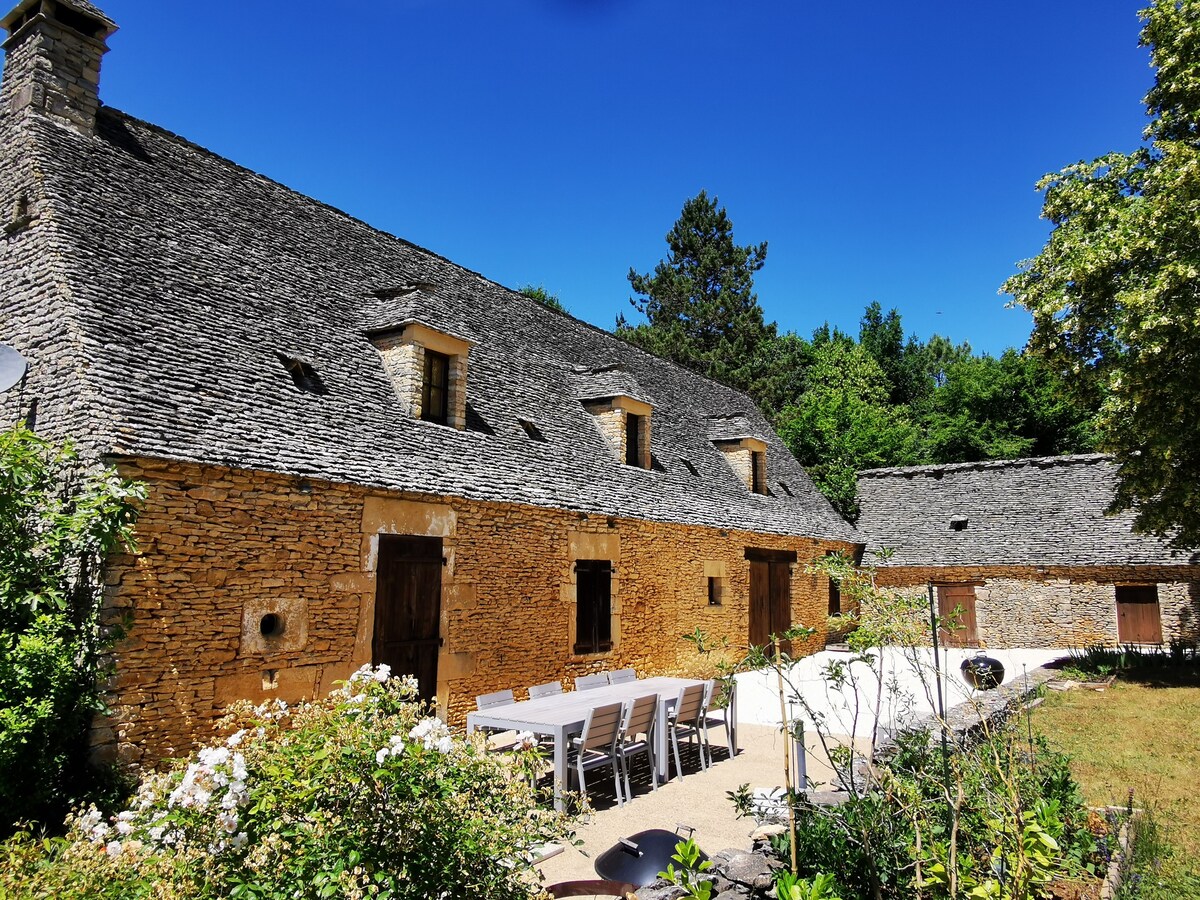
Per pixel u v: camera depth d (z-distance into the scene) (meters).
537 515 10.95
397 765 3.49
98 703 6.09
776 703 12.64
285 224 11.66
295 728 4.10
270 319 9.60
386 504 8.78
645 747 7.99
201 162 11.15
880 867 4.24
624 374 14.96
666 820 6.84
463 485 9.69
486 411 11.74
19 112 8.94
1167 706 10.53
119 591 6.36
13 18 9.45
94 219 8.44
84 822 3.71
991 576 21.73
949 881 3.62
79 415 6.74
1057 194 14.49
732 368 37.69
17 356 6.50
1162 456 12.41
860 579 5.04
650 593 13.30
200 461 6.89
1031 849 3.67
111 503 6.12
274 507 7.65
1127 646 16.38
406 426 9.98
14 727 5.56
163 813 3.51
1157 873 5.10
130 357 7.35
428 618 9.22
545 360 14.90
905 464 33.34
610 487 12.88
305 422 8.53
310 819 3.40
